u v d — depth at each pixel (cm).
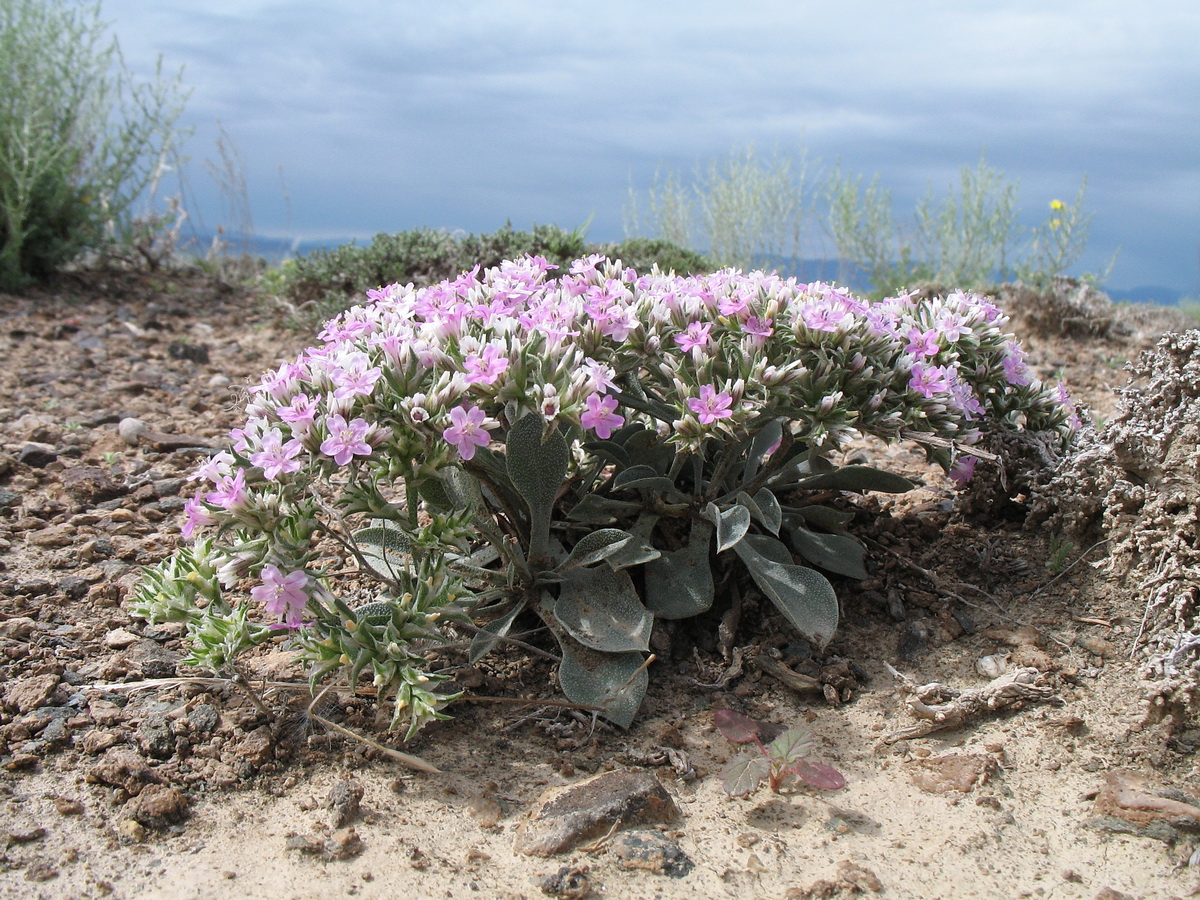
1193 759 21
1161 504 25
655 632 26
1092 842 19
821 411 24
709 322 26
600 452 27
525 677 25
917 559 29
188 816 19
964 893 18
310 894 17
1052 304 59
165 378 50
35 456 36
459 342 22
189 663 22
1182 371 27
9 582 27
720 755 22
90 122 77
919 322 30
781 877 18
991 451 30
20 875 18
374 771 21
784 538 29
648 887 18
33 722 21
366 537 26
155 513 33
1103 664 24
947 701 23
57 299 67
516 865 18
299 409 20
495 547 25
